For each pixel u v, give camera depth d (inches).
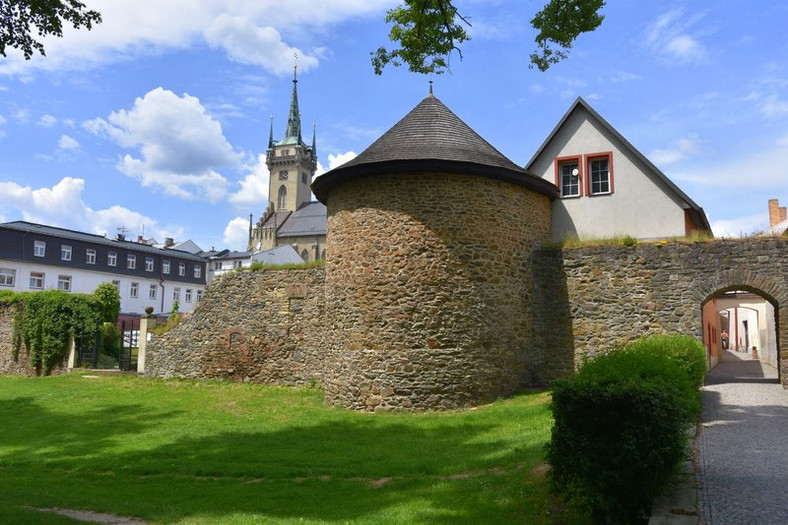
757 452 297.3
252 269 749.9
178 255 2208.4
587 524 229.3
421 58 440.8
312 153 3964.1
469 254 537.0
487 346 536.4
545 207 651.5
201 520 264.2
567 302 594.2
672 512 212.8
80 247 1863.9
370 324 538.9
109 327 1003.3
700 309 543.5
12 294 993.5
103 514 277.0
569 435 234.4
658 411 221.5
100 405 621.9
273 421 516.1
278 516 270.1
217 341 755.4
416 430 455.8
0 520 249.9
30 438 479.2
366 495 301.1
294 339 709.3
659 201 685.9
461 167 535.5
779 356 524.7
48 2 363.9
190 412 571.8
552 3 402.6
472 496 278.7
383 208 545.3
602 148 716.0
